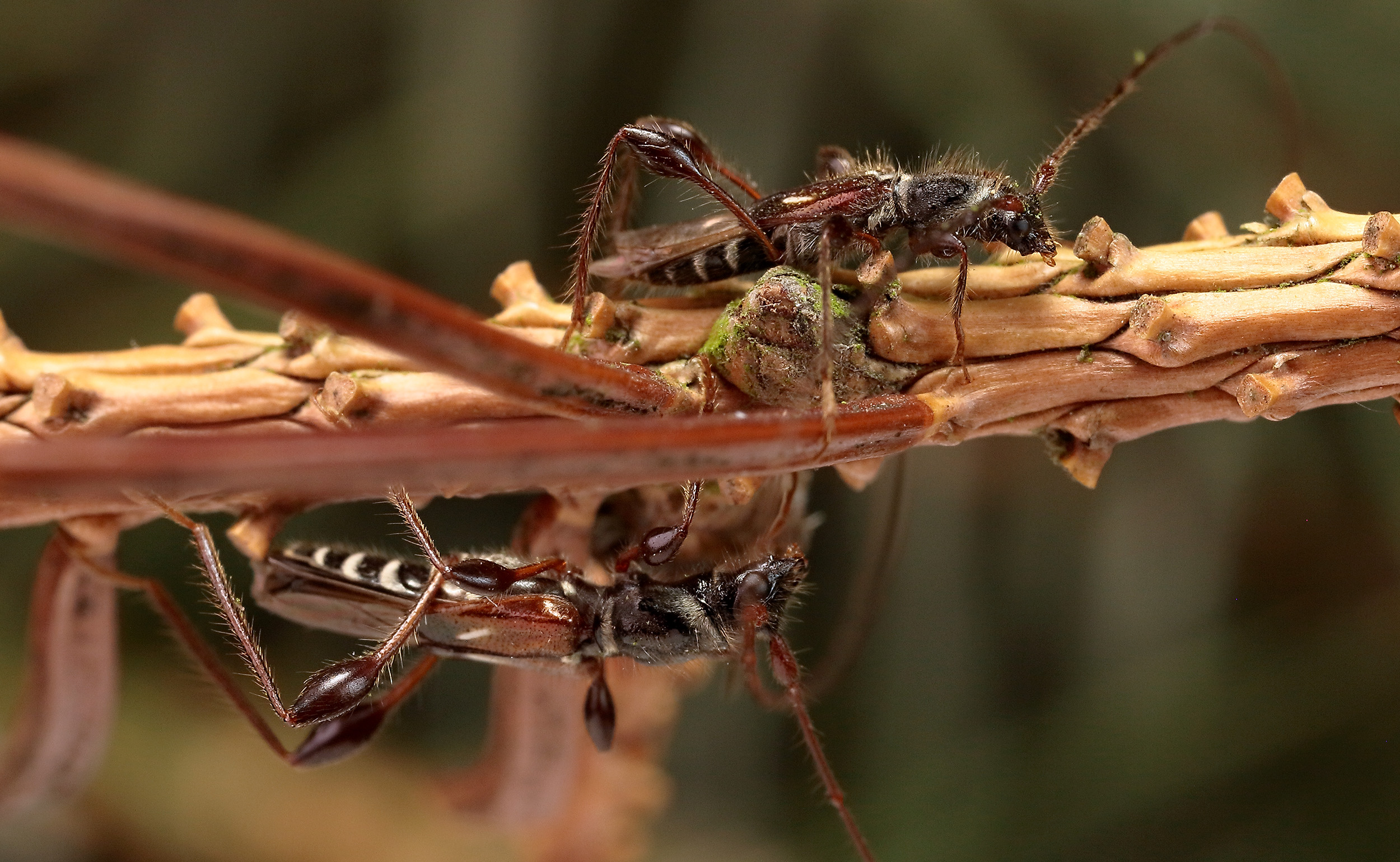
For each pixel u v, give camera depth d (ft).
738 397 0.30
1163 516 0.39
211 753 0.49
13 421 0.30
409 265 0.42
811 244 0.31
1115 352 0.30
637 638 0.32
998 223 0.31
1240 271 0.30
